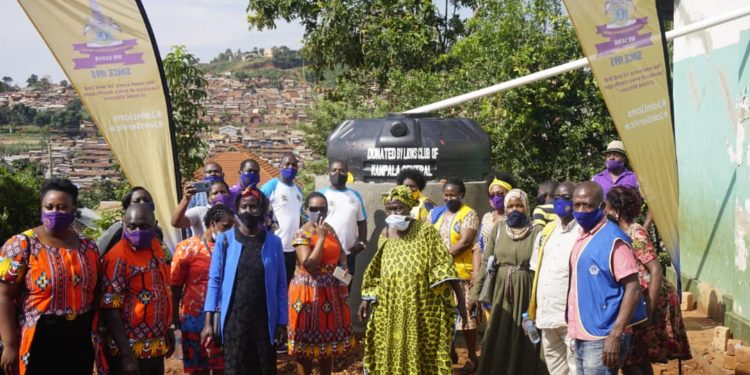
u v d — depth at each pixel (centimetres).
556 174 1441
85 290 538
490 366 703
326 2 2030
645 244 596
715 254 1038
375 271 685
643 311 560
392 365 662
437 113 1517
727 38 995
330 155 947
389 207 670
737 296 923
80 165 5697
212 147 6138
